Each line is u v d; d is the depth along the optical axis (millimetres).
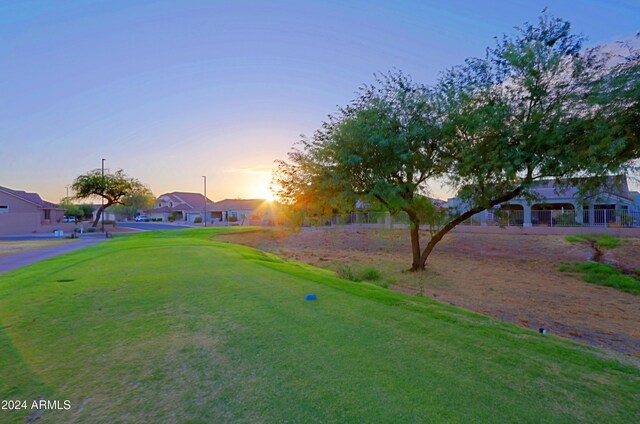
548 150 11594
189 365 4160
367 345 4793
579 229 25734
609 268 17891
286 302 7082
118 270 11109
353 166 14617
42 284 8891
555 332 8773
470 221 31656
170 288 8305
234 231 35250
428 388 3627
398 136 13742
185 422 3043
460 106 13227
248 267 11836
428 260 22984
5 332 5301
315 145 15883
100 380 3809
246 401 3363
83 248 20812
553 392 3611
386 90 14906
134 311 6406
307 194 16531
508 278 16906
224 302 7039
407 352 4570
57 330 5391
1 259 16141
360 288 8750
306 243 32469
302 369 4047
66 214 66000
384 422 3025
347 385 3670
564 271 18688
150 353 4516
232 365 4156
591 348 5066
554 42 11602
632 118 9750
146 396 3473
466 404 3334
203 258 14180
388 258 24609
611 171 10516
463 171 13727
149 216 81062
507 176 12695
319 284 9062
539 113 11562
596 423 3080
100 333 5258
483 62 12992
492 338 5168
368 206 17188
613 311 10984
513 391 3607
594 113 10578
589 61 11180
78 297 7480
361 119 14086
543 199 15133
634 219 24516
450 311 6852
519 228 28125
